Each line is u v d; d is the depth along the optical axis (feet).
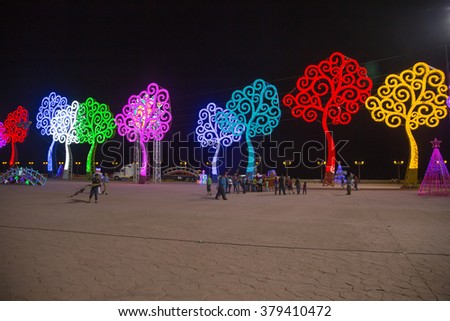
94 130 146.51
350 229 30.35
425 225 32.50
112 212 42.16
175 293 14.69
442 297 14.34
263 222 34.55
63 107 156.66
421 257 20.61
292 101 104.17
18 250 22.17
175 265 18.88
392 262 19.52
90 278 16.53
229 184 85.35
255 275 17.13
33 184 110.93
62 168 182.80
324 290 15.10
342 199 64.95
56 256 20.67
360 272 17.63
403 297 14.33
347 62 100.27
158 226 31.73
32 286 15.40
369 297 14.34
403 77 96.22
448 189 79.71
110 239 25.79
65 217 37.42
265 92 115.34
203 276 16.94
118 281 16.12
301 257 20.66
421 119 95.66
